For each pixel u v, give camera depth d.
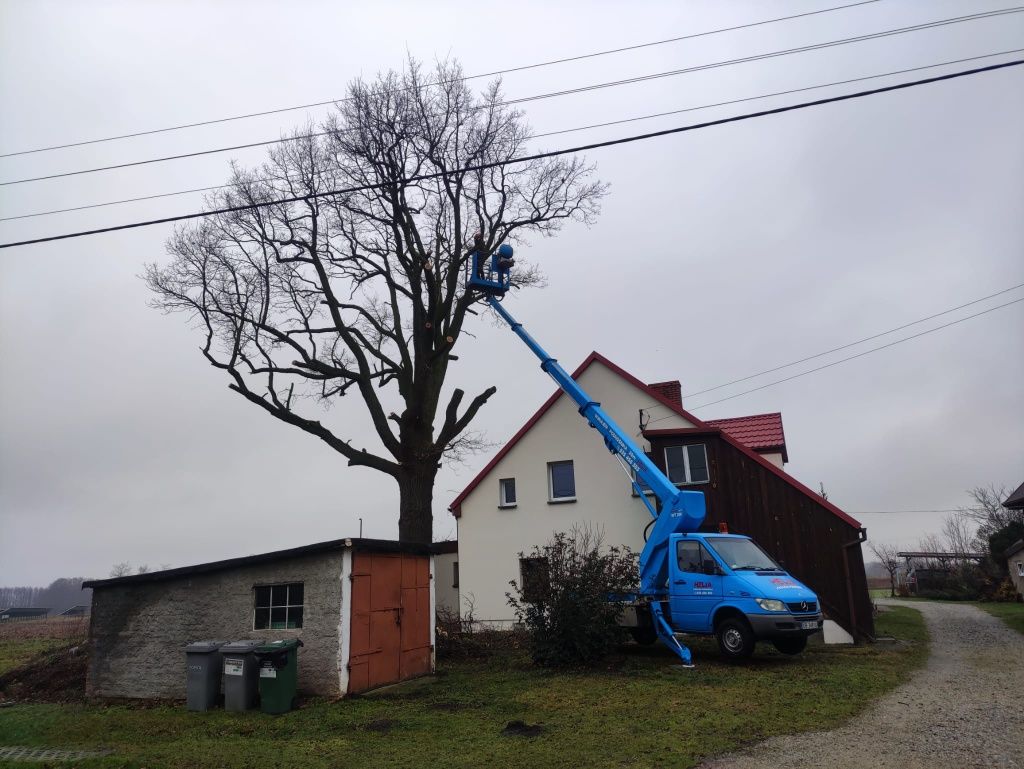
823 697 9.71
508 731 8.50
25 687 14.38
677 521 14.02
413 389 18.95
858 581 16.75
